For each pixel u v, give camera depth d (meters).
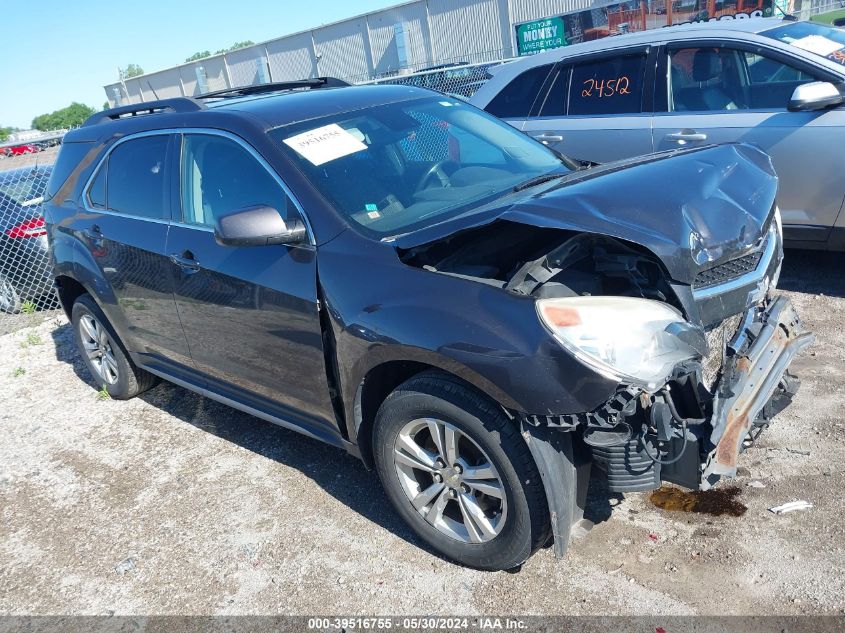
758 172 3.13
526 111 6.48
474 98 6.95
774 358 2.87
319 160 3.28
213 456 4.12
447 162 3.57
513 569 2.88
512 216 2.54
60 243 4.68
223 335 3.58
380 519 3.33
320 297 3.00
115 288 4.27
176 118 3.87
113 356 4.91
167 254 3.74
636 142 5.73
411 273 2.74
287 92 4.10
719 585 2.66
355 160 3.34
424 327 2.59
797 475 3.19
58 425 4.84
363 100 3.82
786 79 5.14
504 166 3.71
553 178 3.48
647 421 2.38
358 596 2.88
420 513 2.96
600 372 2.27
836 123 4.82
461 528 2.90
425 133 3.70
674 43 5.63
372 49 37.50
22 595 3.20
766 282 2.81
